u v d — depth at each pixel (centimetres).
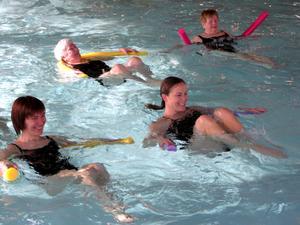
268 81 674
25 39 826
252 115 605
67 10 977
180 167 545
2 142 571
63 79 690
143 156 558
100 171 530
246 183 526
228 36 772
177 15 926
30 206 512
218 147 553
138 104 637
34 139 553
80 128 598
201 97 643
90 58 720
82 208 507
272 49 756
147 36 828
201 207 507
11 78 695
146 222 495
